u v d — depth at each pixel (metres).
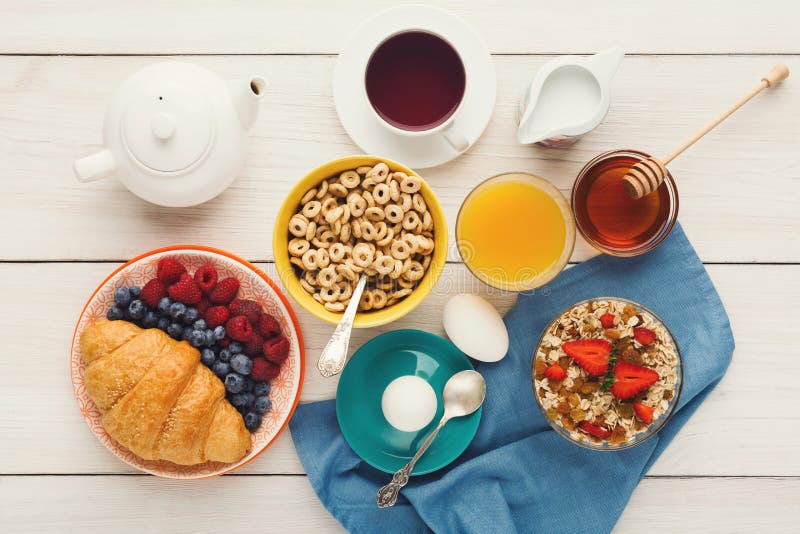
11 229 1.28
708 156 1.28
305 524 1.32
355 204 1.11
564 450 1.29
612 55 1.12
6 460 1.30
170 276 1.17
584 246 1.29
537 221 1.20
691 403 1.30
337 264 1.14
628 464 1.28
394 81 1.14
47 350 1.30
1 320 1.29
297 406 1.28
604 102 1.12
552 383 1.23
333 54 1.26
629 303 1.20
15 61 1.26
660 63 1.27
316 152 1.27
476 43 1.20
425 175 1.27
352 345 1.30
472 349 1.20
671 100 1.27
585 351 1.21
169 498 1.32
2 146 1.27
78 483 1.31
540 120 1.18
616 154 1.20
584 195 1.23
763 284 1.29
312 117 1.26
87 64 1.26
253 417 1.21
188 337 1.18
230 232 1.28
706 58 1.27
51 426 1.30
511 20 1.25
